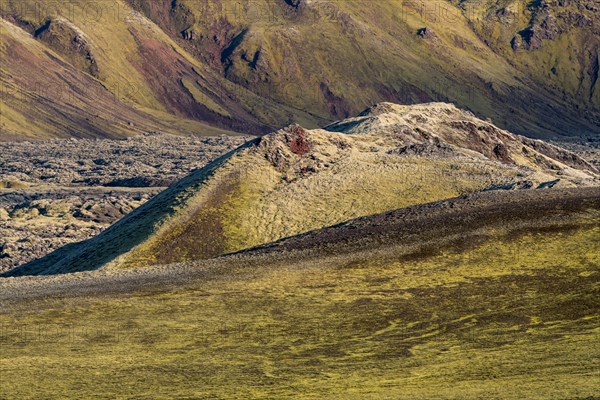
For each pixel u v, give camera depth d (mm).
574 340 69750
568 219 103062
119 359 70938
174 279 97500
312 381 63000
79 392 61156
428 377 62375
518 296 83750
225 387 61656
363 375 64438
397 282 91125
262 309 85375
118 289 94188
